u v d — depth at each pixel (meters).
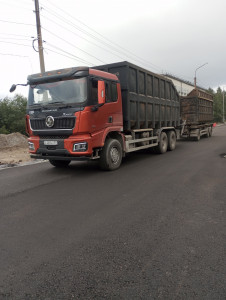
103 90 7.02
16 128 20.28
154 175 7.21
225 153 11.41
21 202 5.13
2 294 2.42
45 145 7.49
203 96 20.06
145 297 2.33
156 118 11.35
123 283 2.54
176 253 3.07
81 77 7.04
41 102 7.55
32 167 9.06
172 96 13.18
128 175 7.30
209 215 4.23
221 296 2.33
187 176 6.98
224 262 2.86
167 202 4.90
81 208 4.69
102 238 3.50
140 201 5.00
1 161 10.58
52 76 7.31
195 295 2.35
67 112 7.01
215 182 6.29
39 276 2.68
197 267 2.78
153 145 10.91
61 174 7.71
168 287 2.46
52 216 4.34
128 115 8.84
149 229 3.74
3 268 2.85
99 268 2.80
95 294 2.39
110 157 7.91
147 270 2.74
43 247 3.29
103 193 5.59
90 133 7.14
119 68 8.88
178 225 3.87
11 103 20.50
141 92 9.89
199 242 3.33
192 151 12.51
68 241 3.44
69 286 2.51
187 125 18.34
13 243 3.42
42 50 16.05
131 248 3.21
